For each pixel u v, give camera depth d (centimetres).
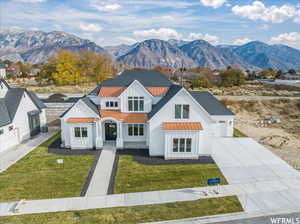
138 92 2309
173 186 1501
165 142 1914
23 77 10012
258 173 1689
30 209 1243
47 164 1856
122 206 1276
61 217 1173
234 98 5025
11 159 1966
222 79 8150
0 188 1468
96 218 1165
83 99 2267
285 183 1539
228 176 1641
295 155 2094
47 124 3356
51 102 3462
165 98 2227
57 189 1462
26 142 2462
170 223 1129
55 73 7450
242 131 2955
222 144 2353
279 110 4362
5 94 2508
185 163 1870
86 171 1728
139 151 2145
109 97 2369
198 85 7300
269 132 2919
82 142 2209
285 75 12125
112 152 2122
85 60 8694
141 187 1489
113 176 1645
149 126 1994
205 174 1672
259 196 1373
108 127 2427
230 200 1329
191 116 1975
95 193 1416
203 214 1198
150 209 1243
